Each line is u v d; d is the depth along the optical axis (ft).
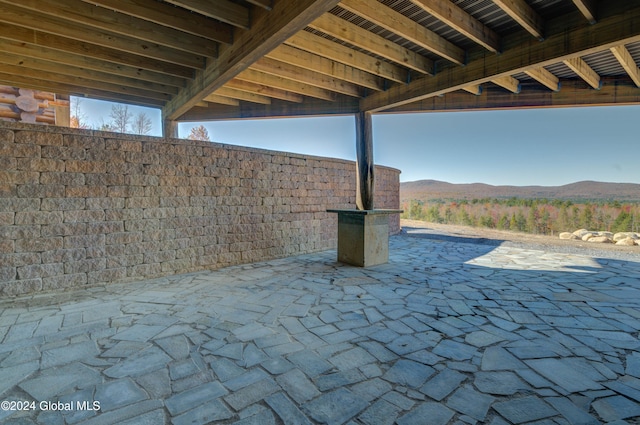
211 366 6.63
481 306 10.34
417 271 15.29
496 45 10.77
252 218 17.54
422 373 6.41
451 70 12.64
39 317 9.32
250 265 16.79
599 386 5.93
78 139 12.32
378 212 16.25
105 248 12.94
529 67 10.49
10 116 19.36
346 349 7.43
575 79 13.61
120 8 9.04
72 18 9.37
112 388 5.83
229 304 10.53
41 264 11.64
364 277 14.14
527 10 9.11
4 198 10.96
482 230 34.91
